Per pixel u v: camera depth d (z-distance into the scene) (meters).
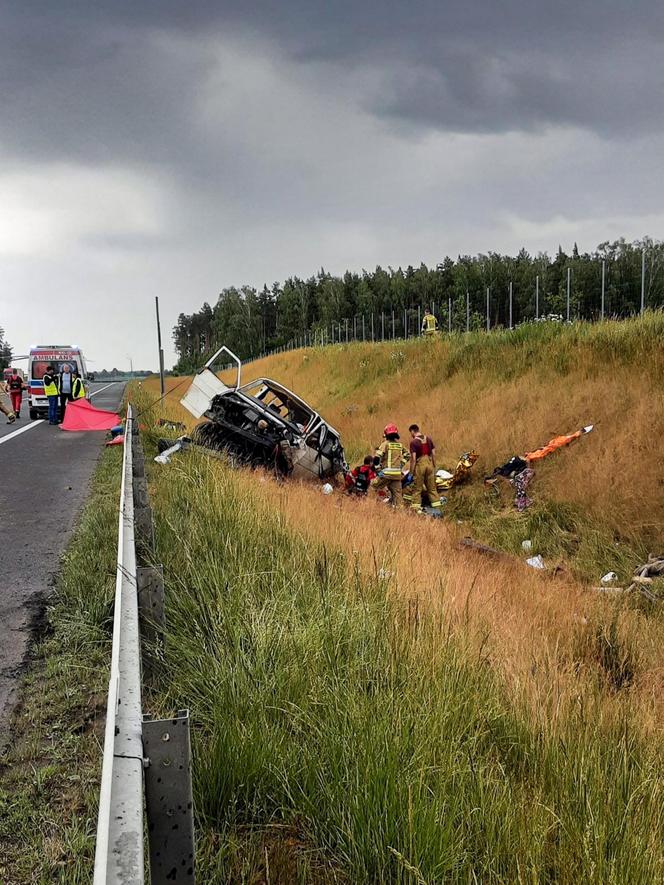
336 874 2.16
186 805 1.51
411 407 16.83
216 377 12.41
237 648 3.23
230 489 6.89
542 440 12.11
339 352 28.67
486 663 3.67
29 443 14.09
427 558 6.41
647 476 9.54
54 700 3.09
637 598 6.90
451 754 2.53
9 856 2.10
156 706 2.93
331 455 12.95
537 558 8.60
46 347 22.03
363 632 3.61
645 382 11.77
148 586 3.13
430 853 2.11
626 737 3.20
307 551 5.20
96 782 2.47
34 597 4.50
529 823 2.31
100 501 7.52
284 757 2.56
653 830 2.42
